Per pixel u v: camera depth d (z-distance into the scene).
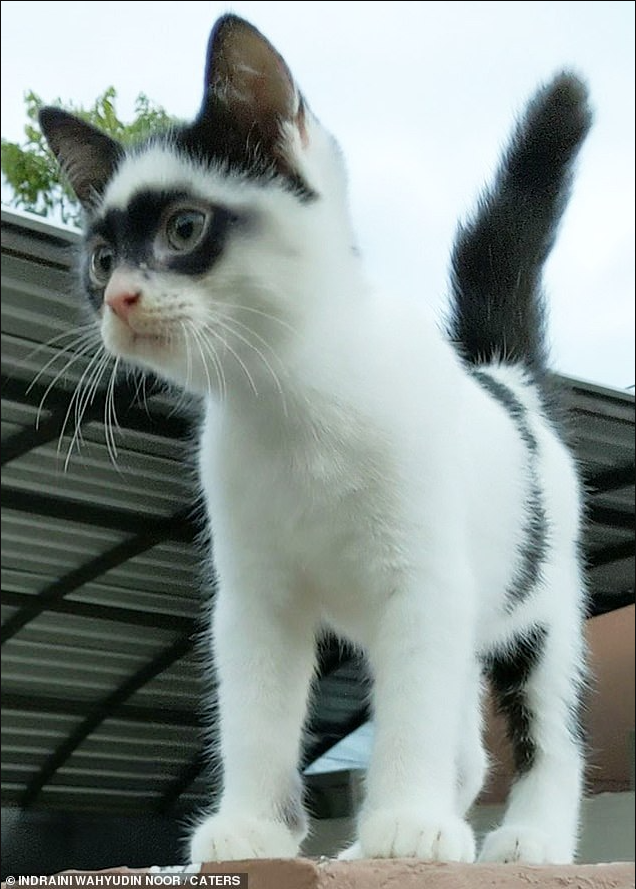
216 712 0.42
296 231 0.37
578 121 0.56
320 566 0.38
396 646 0.37
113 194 0.39
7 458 0.63
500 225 0.55
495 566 0.43
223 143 0.38
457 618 0.37
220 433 0.38
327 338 0.37
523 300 0.54
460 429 0.40
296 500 0.37
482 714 0.46
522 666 0.46
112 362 0.46
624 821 0.59
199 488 0.44
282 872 0.31
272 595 0.39
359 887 0.31
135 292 0.36
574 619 0.47
